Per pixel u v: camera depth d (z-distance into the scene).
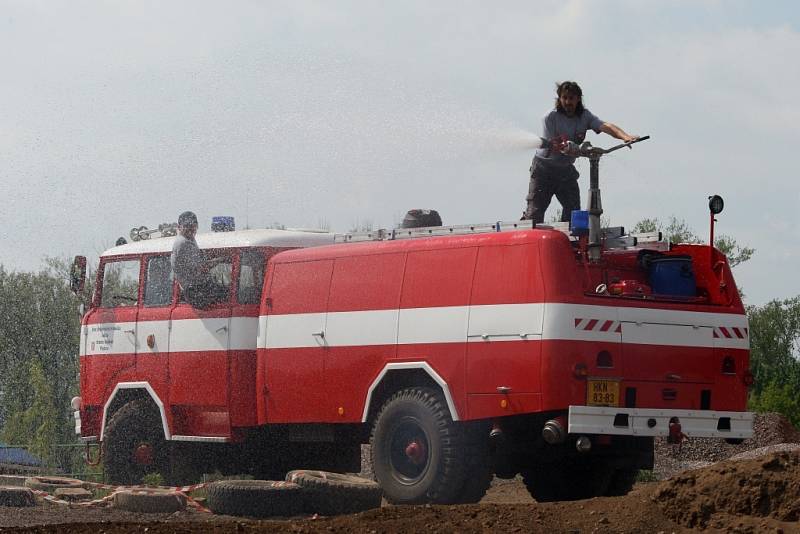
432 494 12.39
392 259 13.18
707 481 9.16
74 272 17.39
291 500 11.89
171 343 15.73
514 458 13.02
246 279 15.13
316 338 13.80
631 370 12.20
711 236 13.41
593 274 12.91
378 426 12.93
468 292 12.43
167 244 16.20
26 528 9.12
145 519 11.75
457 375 12.38
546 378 11.72
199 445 15.95
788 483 8.89
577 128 14.00
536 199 14.02
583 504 9.62
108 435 16.39
